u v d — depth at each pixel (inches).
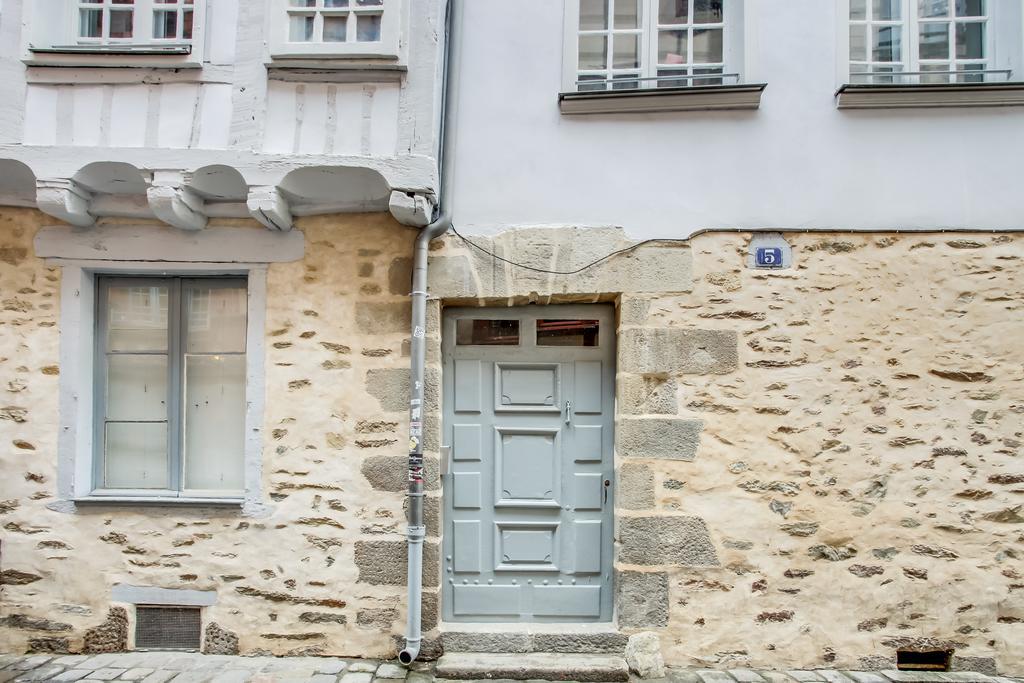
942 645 139.1
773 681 133.6
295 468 143.6
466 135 146.7
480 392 150.9
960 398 140.9
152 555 142.9
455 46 144.3
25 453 144.1
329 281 145.3
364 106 134.3
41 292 145.4
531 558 149.2
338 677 132.3
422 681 131.7
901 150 144.0
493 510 149.7
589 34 152.6
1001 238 142.0
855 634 139.7
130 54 133.3
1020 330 140.6
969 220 142.6
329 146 133.6
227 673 132.8
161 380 152.3
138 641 143.6
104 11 141.2
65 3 141.7
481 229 145.6
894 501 140.4
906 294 142.3
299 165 131.1
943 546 139.8
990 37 150.1
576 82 147.5
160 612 144.2
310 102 134.7
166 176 131.6
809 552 140.5
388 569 141.9
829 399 141.6
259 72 134.0
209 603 142.3
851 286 142.6
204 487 151.4
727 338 142.5
